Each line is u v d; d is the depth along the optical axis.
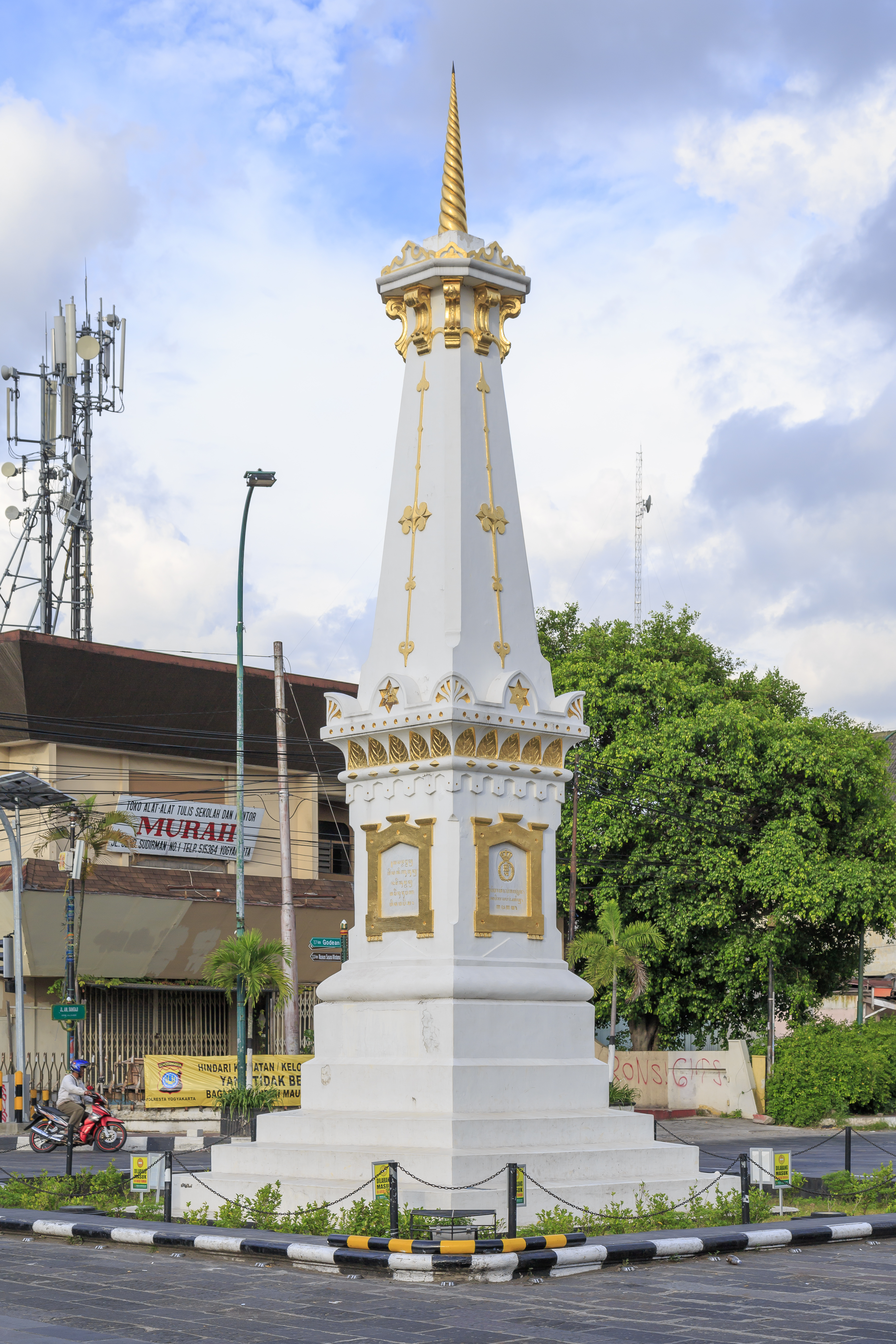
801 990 45.28
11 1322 11.39
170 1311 11.84
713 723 43.66
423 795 17.83
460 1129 15.89
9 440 48.81
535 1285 12.98
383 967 17.62
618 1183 16.34
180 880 42.72
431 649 18.27
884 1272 13.69
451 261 18.88
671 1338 10.63
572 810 44.31
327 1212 15.41
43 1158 28.98
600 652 47.72
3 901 39.00
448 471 18.66
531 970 17.64
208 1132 35.59
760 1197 17.20
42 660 39.59
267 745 46.06
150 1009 43.19
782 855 42.44
